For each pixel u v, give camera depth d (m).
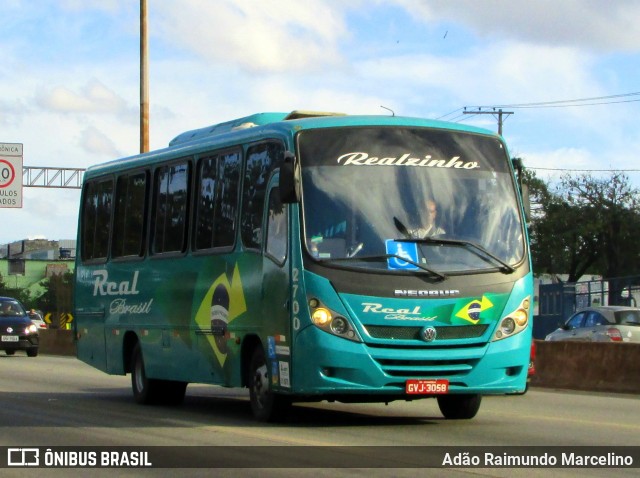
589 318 29.30
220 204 14.37
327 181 12.32
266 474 9.45
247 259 13.41
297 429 12.65
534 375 22.09
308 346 11.88
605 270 65.62
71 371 25.98
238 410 15.63
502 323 12.27
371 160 12.52
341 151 12.51
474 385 12.12
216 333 14.19
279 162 12.77
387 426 13.02
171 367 15.59
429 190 12.52
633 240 64.31
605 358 20.61
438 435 12.10
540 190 65.81
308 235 12.08
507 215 12.79
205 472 9.66
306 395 12.26
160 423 13.65
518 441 11.62
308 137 12.54
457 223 12.47
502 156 13.16
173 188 15.77
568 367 21.39
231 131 14.44
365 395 12.35
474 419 14.09
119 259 17.34
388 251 12.06
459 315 12.05
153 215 16.31
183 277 15.20
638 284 46.78
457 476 9.29
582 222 64.12
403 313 11.89
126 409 15.82
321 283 11.89
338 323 11.81
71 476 9.71
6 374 24.64
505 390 12.34
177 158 15.69
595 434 12.43
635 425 13.49
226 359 13.93
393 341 11.89
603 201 64.31
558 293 49.50
